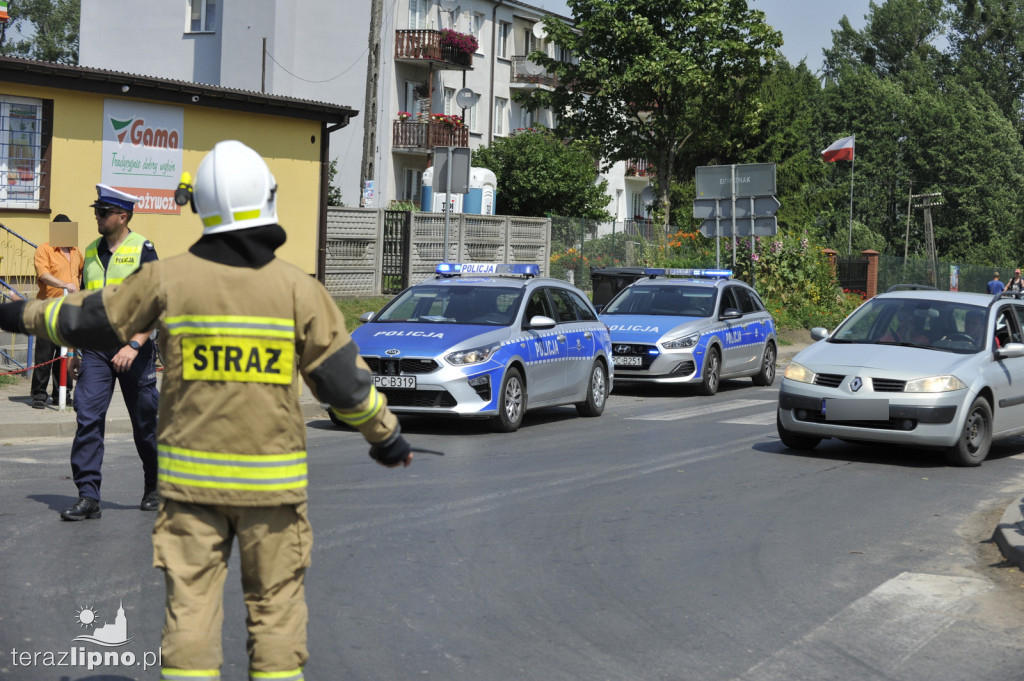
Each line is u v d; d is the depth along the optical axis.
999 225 79.50
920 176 81.06
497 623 5.61
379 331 12.53
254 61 42.88
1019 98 89.06
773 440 12.48
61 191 16.30
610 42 46.78
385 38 44.03
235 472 3.46
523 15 52.72
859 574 6.82
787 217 56.88
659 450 11.45
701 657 5.21
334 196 40.91
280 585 3.58
